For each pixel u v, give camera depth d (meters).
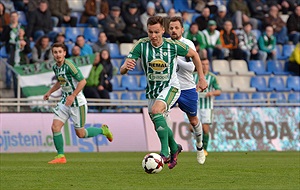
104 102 50.00
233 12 63.62
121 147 49.25
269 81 61.88
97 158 37.78
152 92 25.06
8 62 50.59
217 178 22.28
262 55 62.62
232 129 52.28
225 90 59.25
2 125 46.31
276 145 53.44
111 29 57.88
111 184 19.86
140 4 59.84
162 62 24.44
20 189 18.36
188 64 27.78
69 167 28.45
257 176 23.31
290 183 20.48
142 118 50.38
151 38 23.98
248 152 48.62
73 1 61.16
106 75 52.09
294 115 54.69
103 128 36.53
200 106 40.97
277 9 65.56
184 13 59.28
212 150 51.12
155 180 21.31
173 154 25.91
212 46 59.69
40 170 26.39
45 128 47.56
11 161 34.28
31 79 48.53
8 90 48.59
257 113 53.44
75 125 33.91
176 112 50.59
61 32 57.31
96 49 54.06
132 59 24.30
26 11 57.19
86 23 59.09
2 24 53.50
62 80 32.66
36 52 51.16
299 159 36.94
